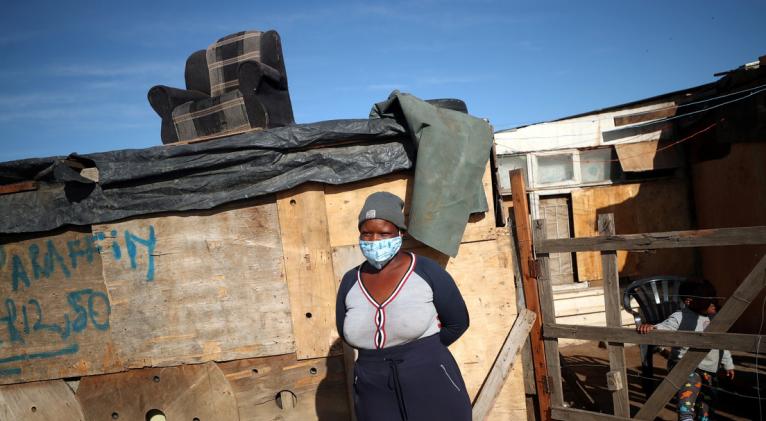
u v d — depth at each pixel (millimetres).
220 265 3648
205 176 3592
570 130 8023
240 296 3650
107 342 3723
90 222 3635
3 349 3795
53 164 3568
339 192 3625
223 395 3666
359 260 3613
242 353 3656
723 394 5039
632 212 8016
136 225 3658
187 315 3672
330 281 3613
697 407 4094
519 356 3758
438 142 3363
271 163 3564
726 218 7164
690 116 7598
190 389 3688
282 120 4574
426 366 2299
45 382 3797
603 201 8000
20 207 3680
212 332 3668
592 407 4805
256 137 3533
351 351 3586
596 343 7656
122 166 3545
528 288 3877
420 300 2314
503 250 3676
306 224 3605
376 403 2328
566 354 7203
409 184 3617
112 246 3666
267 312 3646
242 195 3561
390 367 2291
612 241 3678
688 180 8062
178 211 3633
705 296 4008
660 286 5117
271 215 3629
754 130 6324
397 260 2424
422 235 3316
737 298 3332
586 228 7980
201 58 4812
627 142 7980
